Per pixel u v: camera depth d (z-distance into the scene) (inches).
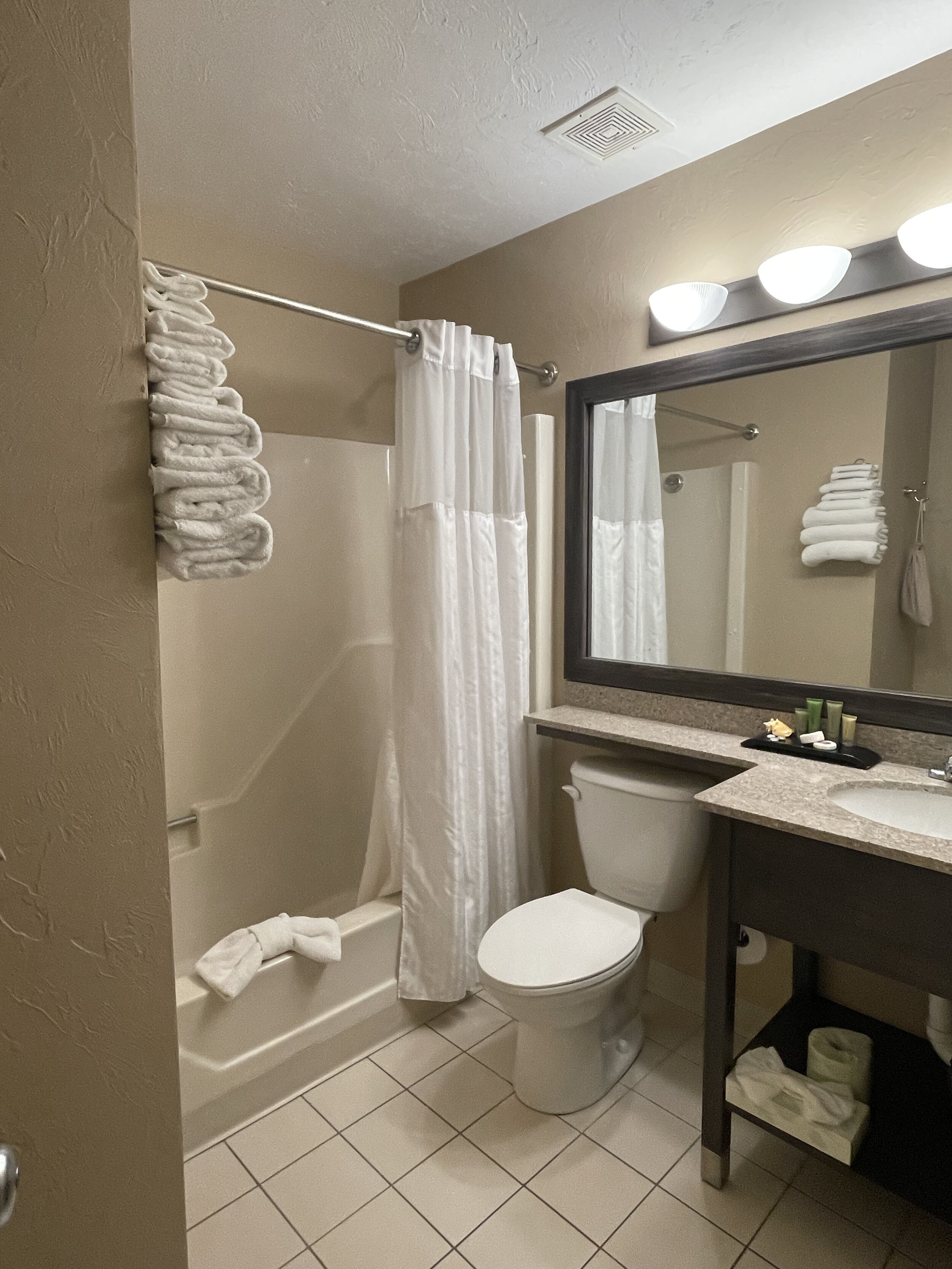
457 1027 83.8
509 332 97.3
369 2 54.8
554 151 75.1
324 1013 75.2
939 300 61.7
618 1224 58.7
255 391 96.3
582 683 92.0
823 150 68.2
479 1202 60.8
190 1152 65.9
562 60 61.7
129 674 29.5
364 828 105.5
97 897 29.0
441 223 91.0
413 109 68.2
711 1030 60.6
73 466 27.7
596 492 89.1
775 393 72.9
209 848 90.7
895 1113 60.1
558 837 99.3
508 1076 75.7
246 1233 58.1
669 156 76.2
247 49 59.7
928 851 47.4
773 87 65.5
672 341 80.4
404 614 81.0
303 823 99.0
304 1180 63.0
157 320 33.0
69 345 27.3
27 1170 28.0
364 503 103.1
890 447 66.0
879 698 67.6
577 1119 69.7
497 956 68.3
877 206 65.6
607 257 85.6
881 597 67.5
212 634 90.7
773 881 55.7
